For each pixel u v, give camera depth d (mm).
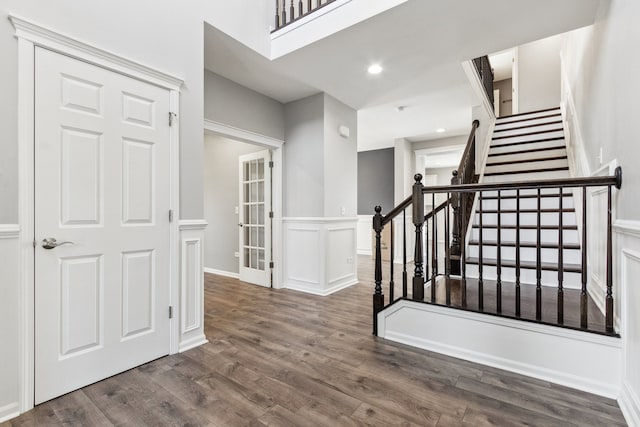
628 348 1635
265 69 3383
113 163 2008
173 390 1854
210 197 5625
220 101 3543
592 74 2752
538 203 1984
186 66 2428
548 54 6488
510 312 2135
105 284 1977
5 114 1602
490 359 2115
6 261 1604
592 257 2561
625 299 1686
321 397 1776
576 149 3654
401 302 2496
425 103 4473
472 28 2662
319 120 4070
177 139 2352
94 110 1920
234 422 1568
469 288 2848
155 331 2236
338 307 3484
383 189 7535
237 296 3961
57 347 1780
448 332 2283
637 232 1485
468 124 5578
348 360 2213
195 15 2496
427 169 10391
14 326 1628
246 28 2904
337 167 4301
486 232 3561
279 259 4391
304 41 2920
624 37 1807
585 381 1818
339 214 4336
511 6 2377
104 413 1645
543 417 1590
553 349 1912
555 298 2502
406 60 3207
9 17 1610
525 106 6684
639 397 1490
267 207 4500
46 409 1674
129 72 2070
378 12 2467
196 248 2504
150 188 2203
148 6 2197
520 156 4730
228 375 2021
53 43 1753
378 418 1592
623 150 1779
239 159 4953
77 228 1854
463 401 1728
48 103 1739
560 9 2424
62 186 1793
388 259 6973
